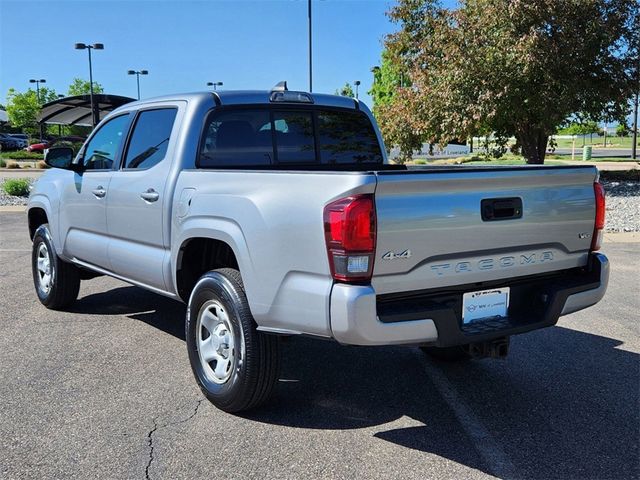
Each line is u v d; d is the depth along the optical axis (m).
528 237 3.77
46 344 5.30
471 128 18.28
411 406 4.13
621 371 4.76
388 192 3.21
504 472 3.30
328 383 4.52
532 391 4.39
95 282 7.68
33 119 67.38
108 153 5.52
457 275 3.50
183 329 5.76
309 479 3.22
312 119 5.29
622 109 18.45
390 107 21.58
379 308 3.28
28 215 6.67
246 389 3.78
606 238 10.83
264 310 3.58
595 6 17.14
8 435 3.66
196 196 4.13
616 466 3.37
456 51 17.58
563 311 3.90
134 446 3.54
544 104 17.12
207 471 3.29
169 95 4.95
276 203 3.51
